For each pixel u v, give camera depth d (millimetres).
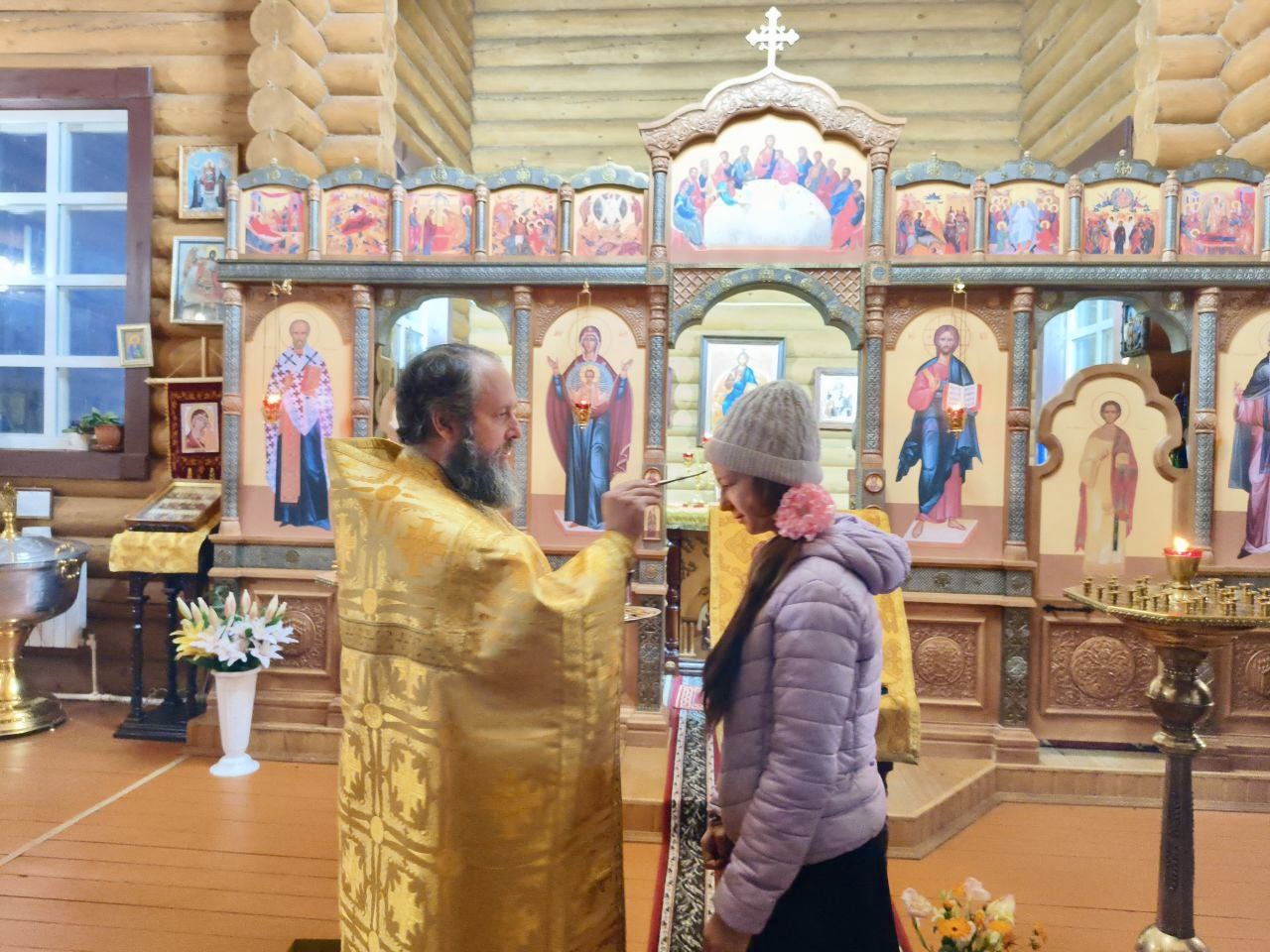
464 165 6996
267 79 4105
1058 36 6090
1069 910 2633
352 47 4359
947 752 3643
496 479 1634
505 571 1474
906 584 3703
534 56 7105
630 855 2986
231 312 3926
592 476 3846
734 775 1335
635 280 3756
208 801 3320
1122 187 3646
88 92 4543
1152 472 3680
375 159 4332
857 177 3729
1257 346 3621
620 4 7023
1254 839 3180
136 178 4531
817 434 1403
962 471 3707
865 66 6895
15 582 3918
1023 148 6703
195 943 2350
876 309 3678
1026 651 3629
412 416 1623
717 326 7078
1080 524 3707
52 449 4633
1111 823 3314
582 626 1506
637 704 3742
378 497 1571
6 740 3949
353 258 3852
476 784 1489
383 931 1529
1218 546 3641
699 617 5137
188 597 4234
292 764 3764
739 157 3770
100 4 4602
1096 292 3674
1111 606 2039
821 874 1318
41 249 4898
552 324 3859
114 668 4582
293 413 3943
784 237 3768
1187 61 3971
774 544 1372
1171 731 2088
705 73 7012
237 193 3893
